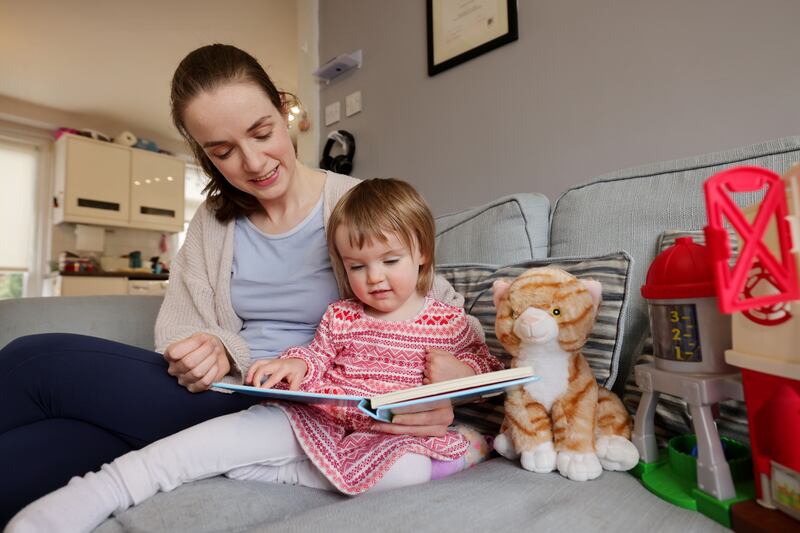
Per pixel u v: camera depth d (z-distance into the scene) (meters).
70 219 4.20
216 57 0.80
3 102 4.26
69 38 3.36
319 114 2.29
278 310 0.96
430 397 0.55
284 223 0.98
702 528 0.47
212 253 1.01
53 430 0.63
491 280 0.99
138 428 0.66
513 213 1.15
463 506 0.49
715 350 0.54
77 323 1.03
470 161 1.68
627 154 1.31
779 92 1.08
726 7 1.15
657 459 0.61
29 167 4.55
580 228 0.99
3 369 0.64
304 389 0.79
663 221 0.87
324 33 2.29
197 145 0.93
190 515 0.51
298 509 0.57
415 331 0.87
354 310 0.91
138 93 4.23
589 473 0.58
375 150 2.03
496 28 1.60
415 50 1.88
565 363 0.65
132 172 4.61
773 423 0.46
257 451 0.64
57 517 0.48
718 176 0.43
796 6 1.05
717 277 0.42
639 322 0.82
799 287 0.43
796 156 0.76
